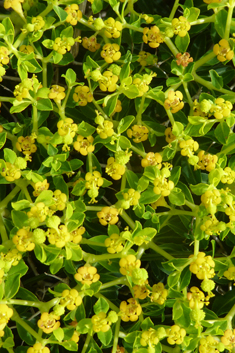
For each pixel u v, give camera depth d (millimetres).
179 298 444
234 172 449
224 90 463
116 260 454
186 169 475
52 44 455
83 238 451
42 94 445
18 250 435
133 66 483
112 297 471
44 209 429
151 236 440
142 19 484
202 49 496
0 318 424
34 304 437
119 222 495
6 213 461
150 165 451
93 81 459
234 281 489
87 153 456
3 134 442
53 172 448
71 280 478
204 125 450
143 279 430
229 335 448
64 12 449
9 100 446
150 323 445
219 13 454
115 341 448
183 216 474
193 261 444
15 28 468
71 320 465
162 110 485
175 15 512
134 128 464
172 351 456
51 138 448
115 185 509
